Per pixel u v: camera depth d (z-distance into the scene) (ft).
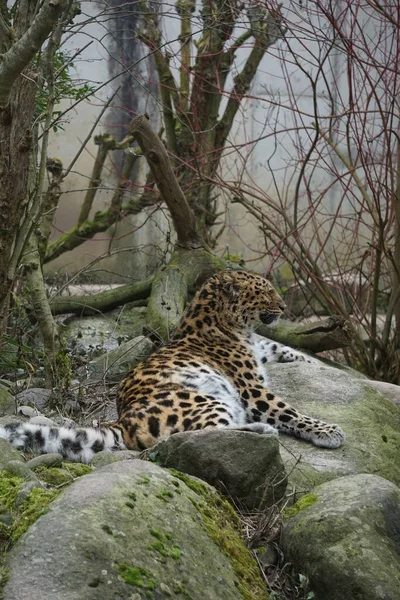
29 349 25.81
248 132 58.44
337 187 59.26
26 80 20.17
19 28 21.06
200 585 14.76
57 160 38.17
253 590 16.02
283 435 24.38
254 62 44.24
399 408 27.27
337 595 16.81
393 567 16.94
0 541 14.60
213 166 43.73
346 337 33.47
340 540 17.29
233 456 18.95
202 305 27.30
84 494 15.14
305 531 17.69
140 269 56.54
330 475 22.06
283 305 28.30
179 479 17.30
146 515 15.25
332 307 39.83
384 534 17.57
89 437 20.81
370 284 40.73
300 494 20.42
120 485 15.60
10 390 26.27
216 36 41.70
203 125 43.47
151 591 13.99
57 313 37.93
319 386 26.86
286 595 17.25
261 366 27.35
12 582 13.55
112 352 32.17
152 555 14.58
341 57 56.44
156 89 53.72
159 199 44.96
